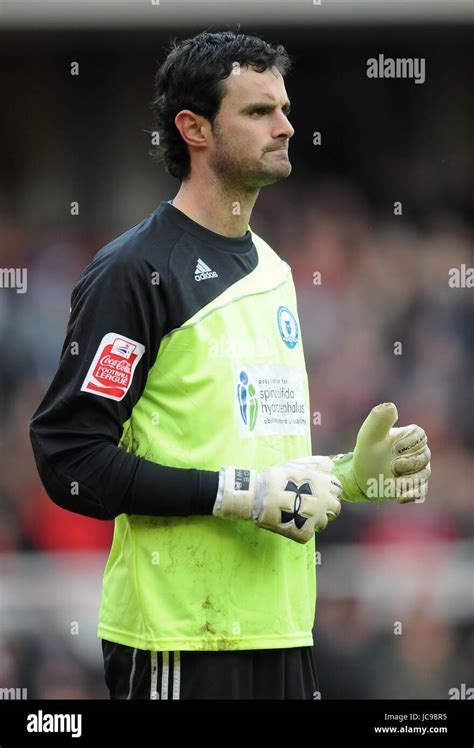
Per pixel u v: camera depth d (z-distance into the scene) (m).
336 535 28.84
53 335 38.53
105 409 11.17
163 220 11.88
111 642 11.85
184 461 11.36
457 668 26.22
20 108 42.03
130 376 11.27
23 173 42.25
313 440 35.53
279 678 11.72
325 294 40.06
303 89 43.12
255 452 11.65
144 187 42.53
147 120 42.38
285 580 11.83
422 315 39.84
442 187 43.31
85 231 41.97
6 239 41.16
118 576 11.84
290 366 12.24
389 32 36.69
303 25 35.16
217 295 11.65
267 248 12.74
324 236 42.06
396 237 42.50
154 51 38.38
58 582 27.20
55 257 41.00
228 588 11.42
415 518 29.41
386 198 43.22
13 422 35.34
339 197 43.00
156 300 11.34
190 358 11.45
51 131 42.25
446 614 26.98
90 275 11.59
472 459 35.50
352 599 26.97
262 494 11.22
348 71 42.78
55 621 25.75
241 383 11.62
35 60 41.38
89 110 42.28
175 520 11.40
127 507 11.12
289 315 12.41
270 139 11.82
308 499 11.31
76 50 39.62
